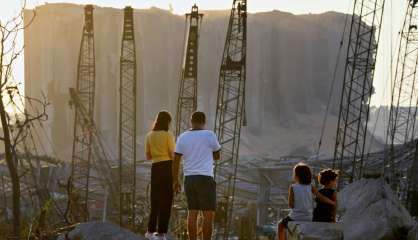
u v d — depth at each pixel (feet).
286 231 47.67
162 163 45.60
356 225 49.80
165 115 46.44
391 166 368.27
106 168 410.72
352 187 53.31
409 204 274.77
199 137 44.45
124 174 392.68
